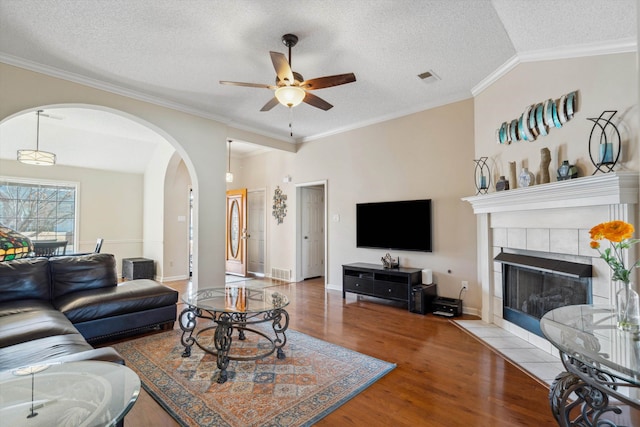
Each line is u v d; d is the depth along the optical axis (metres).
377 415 1.96
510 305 3.46
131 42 2.85
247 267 7.59
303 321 3.82
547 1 2.15
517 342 3.12
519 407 2.04
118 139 6.20
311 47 2.94
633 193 2.12
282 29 2.66
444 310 3.99
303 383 2.34
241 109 4.53
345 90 3.97
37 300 3.08
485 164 3.75
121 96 3.81
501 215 3.49
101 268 3.66
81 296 3.16
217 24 2.59
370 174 5.14
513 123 3.22
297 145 6.33
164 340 3.20
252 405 2.05
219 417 1.92
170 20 2.54
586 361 1.23
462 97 4.14
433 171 4.43
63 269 3.43
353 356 2.80
